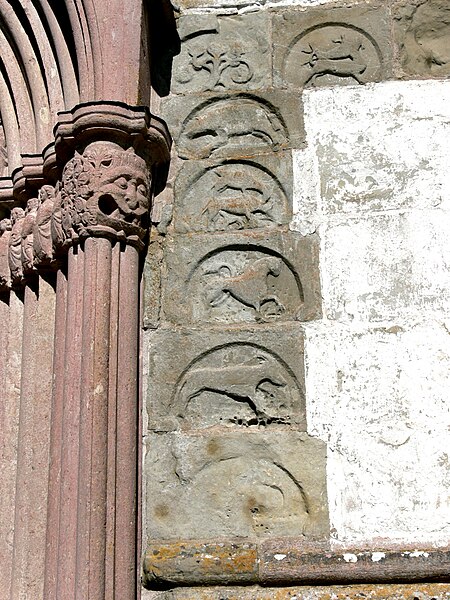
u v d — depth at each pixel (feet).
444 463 12.69
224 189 14.40
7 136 15.21
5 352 14.43
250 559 12.31
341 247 13.84
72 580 11.78
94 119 13.60
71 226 13.44
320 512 12.58
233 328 13.61
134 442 12.71
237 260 13.98
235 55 15.24
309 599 12.09
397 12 15.24
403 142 14.37
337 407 13.05
